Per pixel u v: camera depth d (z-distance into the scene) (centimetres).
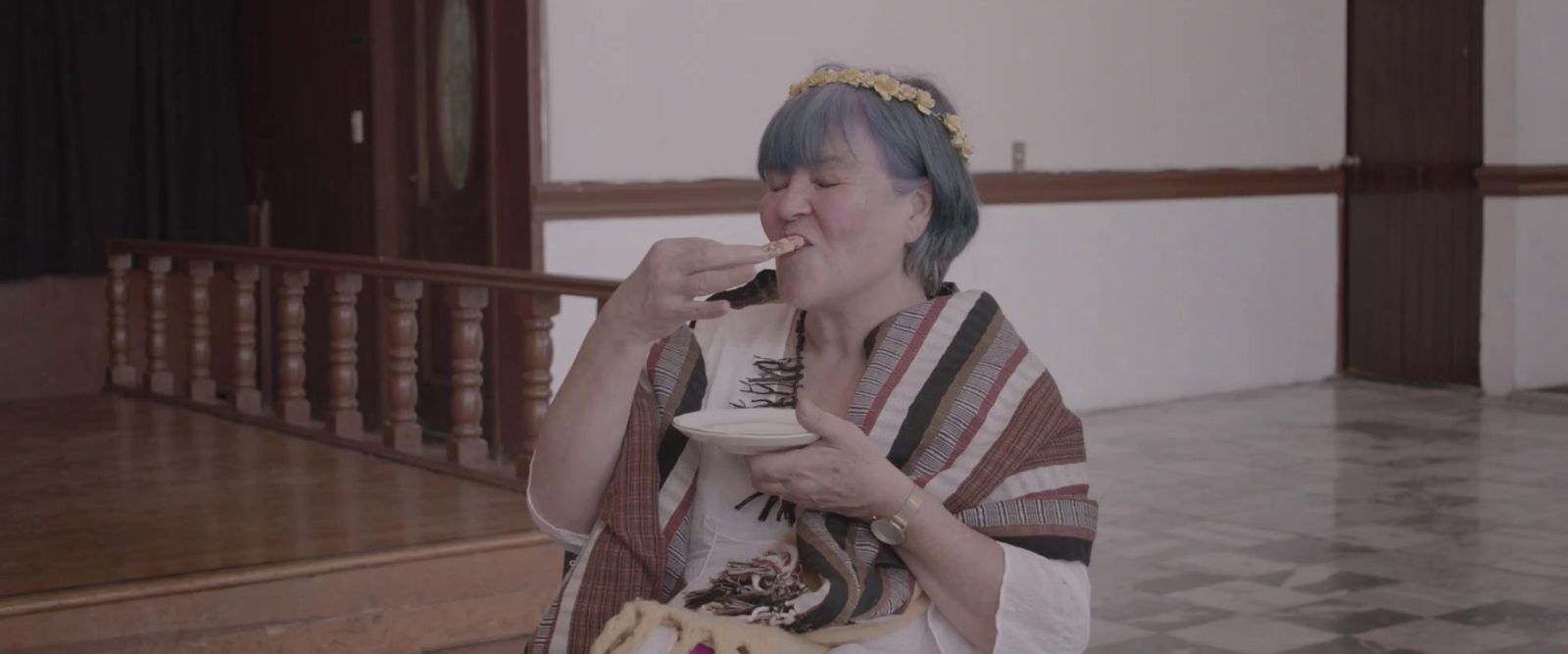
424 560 432
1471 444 830
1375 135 1062
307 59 853
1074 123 941
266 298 901
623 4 762
